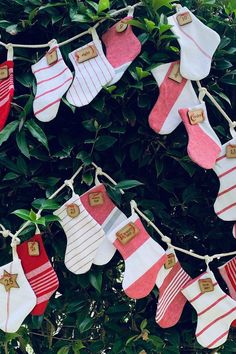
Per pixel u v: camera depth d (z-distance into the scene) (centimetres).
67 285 136
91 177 126
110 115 129
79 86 123
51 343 140
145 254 122
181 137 130
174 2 137
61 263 135
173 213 139
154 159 133
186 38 126
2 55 133
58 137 130
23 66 131
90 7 131
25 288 120
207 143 124
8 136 122
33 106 123
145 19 125
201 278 126
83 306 133
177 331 138
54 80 123
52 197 124
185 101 125
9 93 121
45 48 131
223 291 134
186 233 133
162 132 123
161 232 133
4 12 131
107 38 129
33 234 129
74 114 132
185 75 124
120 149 131
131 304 140
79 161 128
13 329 119
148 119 126
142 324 132
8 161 128
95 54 125
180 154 129
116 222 125
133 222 123
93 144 126
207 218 139
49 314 136
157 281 125
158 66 124
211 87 131
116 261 138
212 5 139
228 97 138
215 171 126
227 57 136
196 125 124
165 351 134
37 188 134
